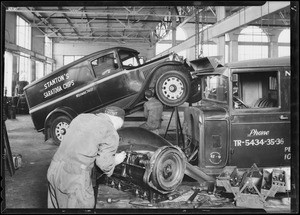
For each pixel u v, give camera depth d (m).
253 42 27.36
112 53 7.61
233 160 4.30
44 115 8.09
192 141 4.88
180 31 27.77
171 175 3.32
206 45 26.72
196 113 4.46
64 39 29.62
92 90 7.62
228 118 4.28
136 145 4.04
